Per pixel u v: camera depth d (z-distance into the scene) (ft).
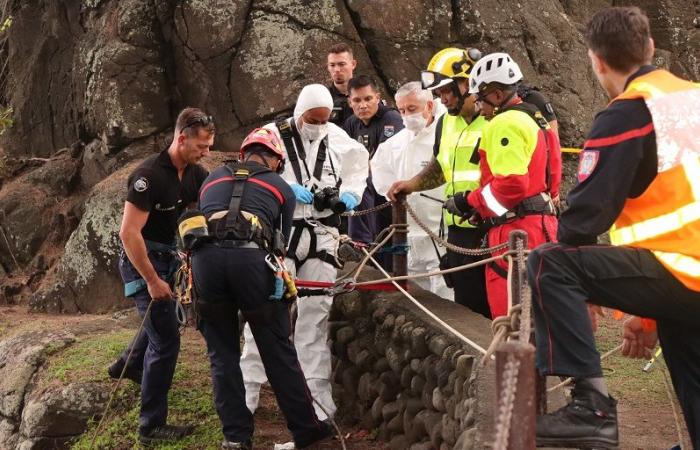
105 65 36.65
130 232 20.29
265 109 35.32
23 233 37.70
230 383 19.57
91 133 38.47
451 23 36.70
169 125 36.99
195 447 21.29
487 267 18.89
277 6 35.55
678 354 13.19
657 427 20.24
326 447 21.25
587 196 12.17
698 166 12.16
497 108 18.56
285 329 19.51
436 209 25.17
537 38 37.88
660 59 41.81
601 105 38.73
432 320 19.61
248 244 18.93
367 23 35.45
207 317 19.40
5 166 40.63
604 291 12.40
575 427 12.49
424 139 24.84
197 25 35.99
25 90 42.09
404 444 20.04
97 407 23.27
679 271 12.04
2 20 43.52
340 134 22.31
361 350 22.41
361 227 26.94
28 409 23.76
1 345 27.84
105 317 30.76
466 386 16.56
